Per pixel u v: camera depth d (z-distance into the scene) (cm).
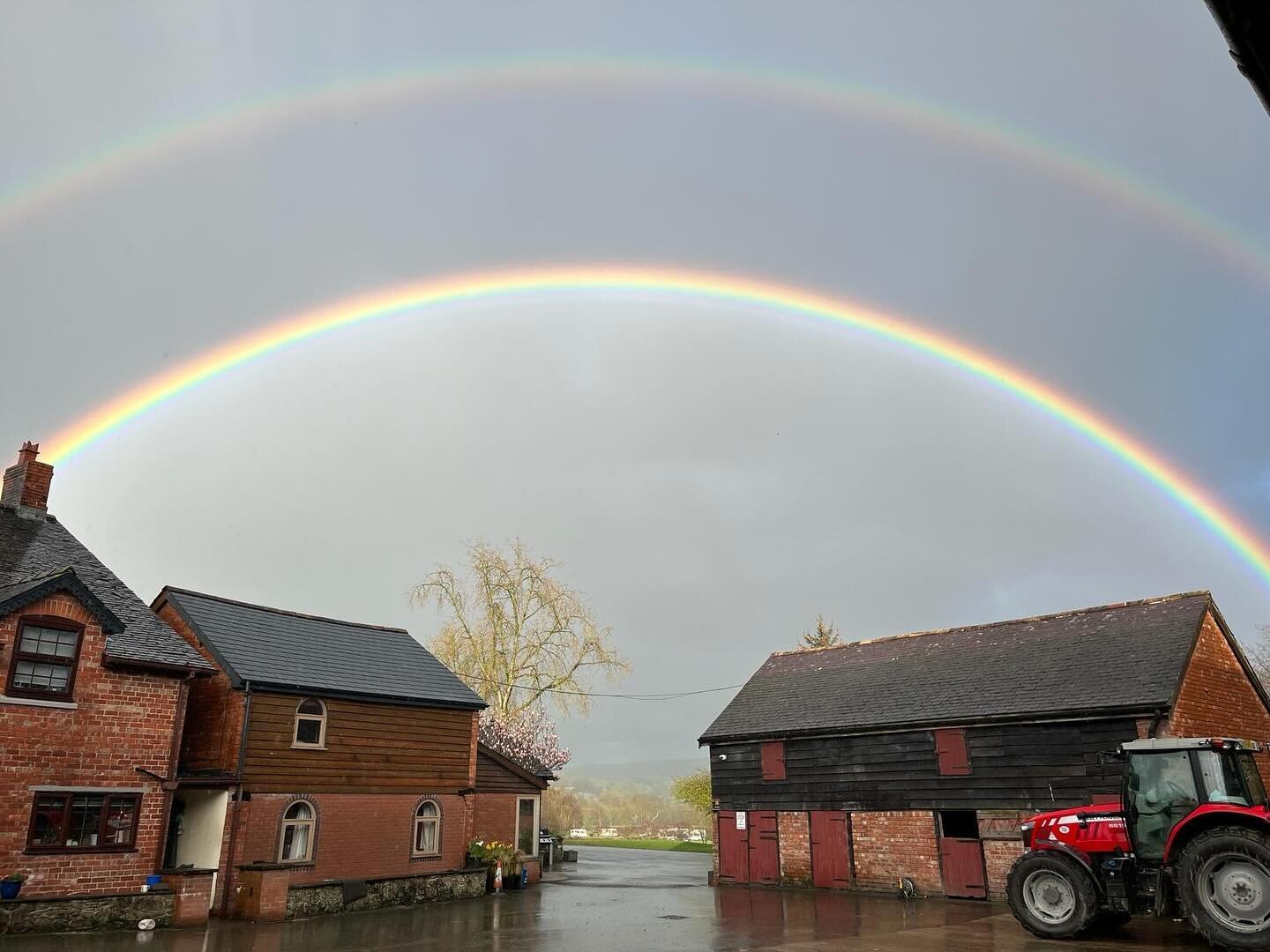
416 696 2291
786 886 2331
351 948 1365
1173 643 2038
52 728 1583
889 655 2667
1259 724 2192
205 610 2200
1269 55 246
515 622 4009
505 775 2630
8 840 1495
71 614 1645
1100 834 1334
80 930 1501
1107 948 1237
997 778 2022
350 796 2088
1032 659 2262
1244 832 1131
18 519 2030
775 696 2688
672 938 1459
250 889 1755
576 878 2803
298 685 2028
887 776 2206
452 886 2150
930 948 1297
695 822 7962
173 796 1762
